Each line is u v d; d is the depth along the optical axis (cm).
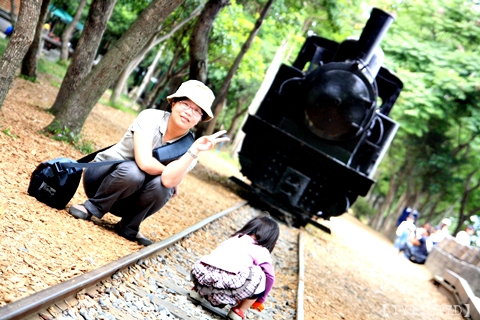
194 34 1889
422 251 2506
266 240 604
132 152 658
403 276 1770
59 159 651
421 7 2391
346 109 1440
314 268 1159
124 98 4334
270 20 2331
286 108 1545
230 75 2022
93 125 1619
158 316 513
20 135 958
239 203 1515
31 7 792
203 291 585
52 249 523
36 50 1906
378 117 1560
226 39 2384
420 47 2397
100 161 662
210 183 1741
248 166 1579
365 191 1488
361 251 1928
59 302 430
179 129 642
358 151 1560
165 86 3102
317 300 902
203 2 2330
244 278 579
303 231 1656
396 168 4188
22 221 557
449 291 1656
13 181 684
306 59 1667
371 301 1125
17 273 440
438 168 3600
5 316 350
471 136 3062
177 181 650
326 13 2297
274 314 710
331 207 1531
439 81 2397
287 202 1573
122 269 557
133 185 646
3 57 797
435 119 2934
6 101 1255
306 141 1527
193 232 898
